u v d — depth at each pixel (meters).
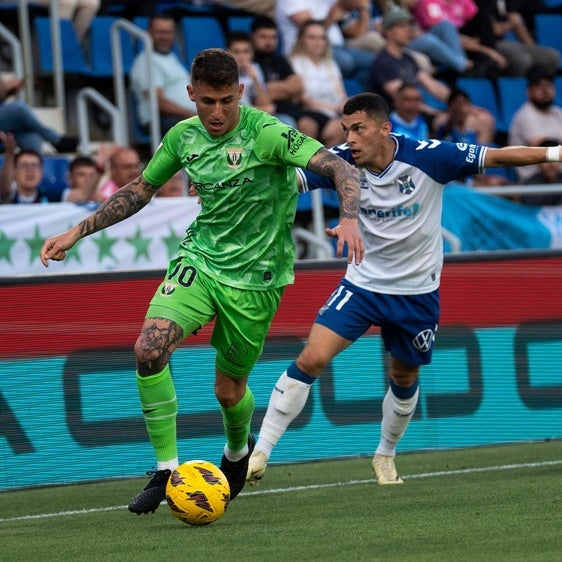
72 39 40.84
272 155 16.44
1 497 22.72
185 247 17.42
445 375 26.80
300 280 25.70
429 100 43.50
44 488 23.67
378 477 22.17
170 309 16.84
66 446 23.91
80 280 24.06
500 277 27.19
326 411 25.98
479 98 45.97
